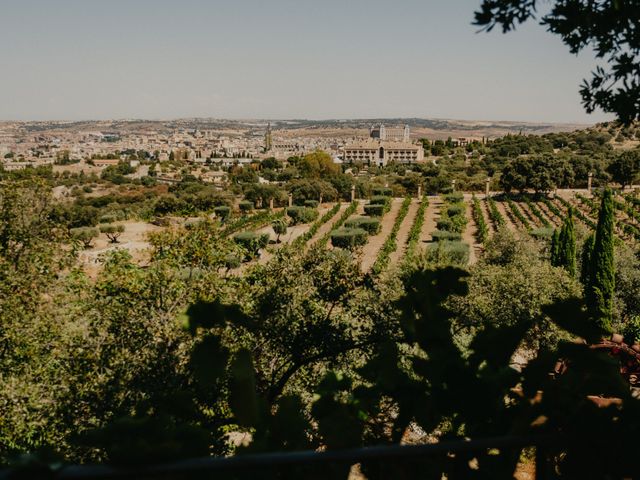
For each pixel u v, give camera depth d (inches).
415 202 2888.8
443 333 71.3
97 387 281.1
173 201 2308.1
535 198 2837.1
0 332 358.9
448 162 5374.0
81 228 1878.7
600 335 67.4
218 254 374.9
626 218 2097.7
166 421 59.8
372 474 62.7
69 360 309.6
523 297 594.2
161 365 285.3
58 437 278.2
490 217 2389.3
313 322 305.4
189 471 43.9
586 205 2549.2
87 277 367.2
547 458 59.2
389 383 70.0
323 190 3006.9
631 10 101.3
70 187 4975.4
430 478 60.0
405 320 73.9
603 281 741.3
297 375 319.0
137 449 42.7
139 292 330.0
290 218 2506.2
